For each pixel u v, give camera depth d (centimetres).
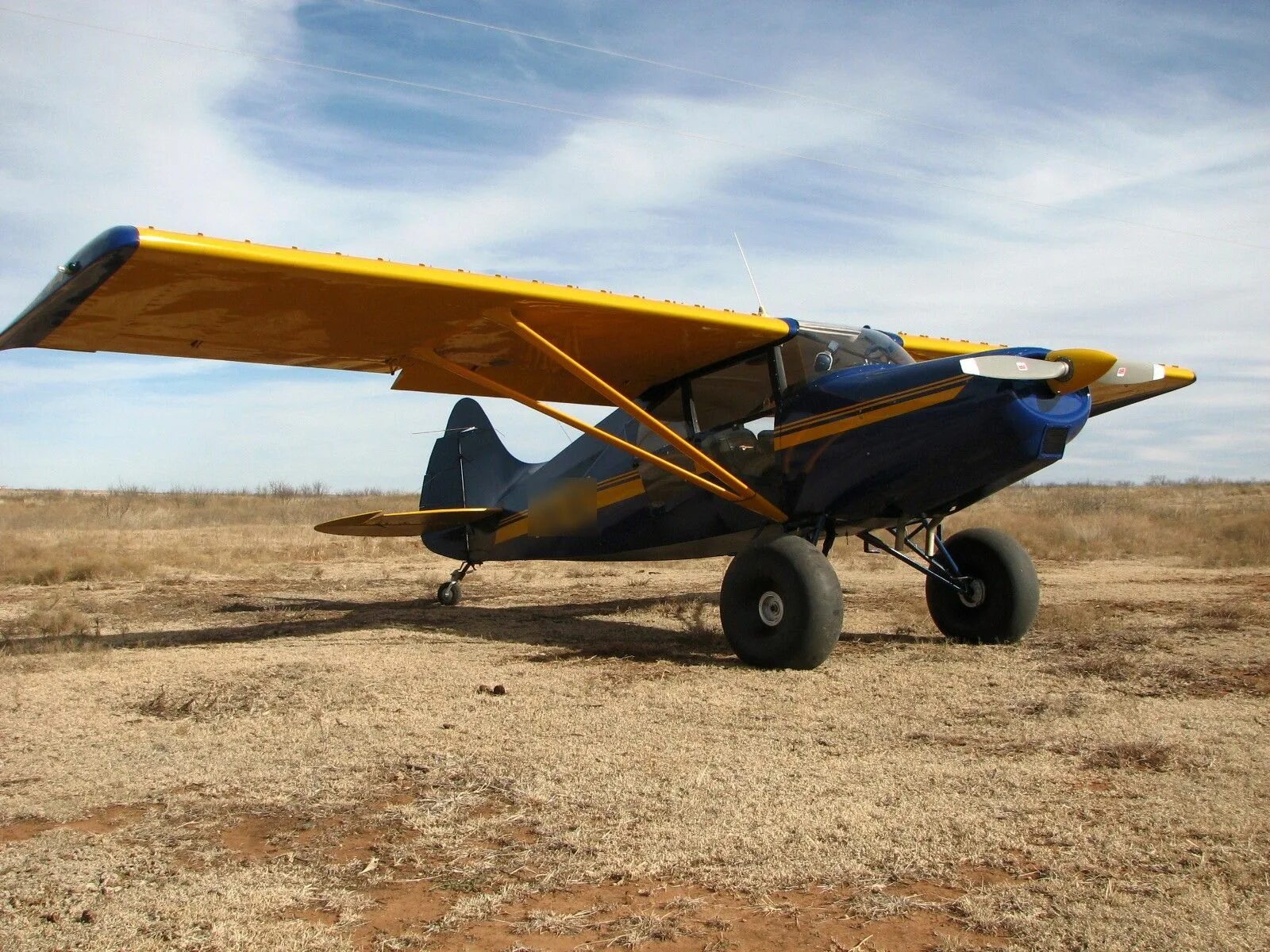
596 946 238
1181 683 515
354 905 263
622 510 834
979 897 257
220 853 302
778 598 581
